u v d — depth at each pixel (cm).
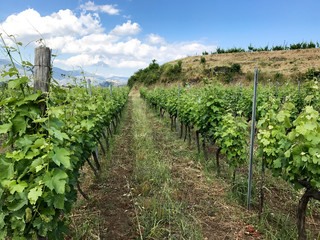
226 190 380
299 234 251
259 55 2708
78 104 376
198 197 368
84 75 471
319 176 224
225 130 399
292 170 242
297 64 2173
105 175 447
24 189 176
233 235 280
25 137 180
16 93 184
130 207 345
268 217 311
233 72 2306
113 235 284
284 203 347
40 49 191
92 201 356
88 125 358
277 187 385
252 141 321
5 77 176
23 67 186
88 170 469
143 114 1278
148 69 3678
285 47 2839
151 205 338
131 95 3344
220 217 316
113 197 373
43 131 195
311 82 728
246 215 319
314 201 338
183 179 430
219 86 513
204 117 481
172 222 301
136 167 481
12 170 175
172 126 881
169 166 480
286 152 235
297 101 778
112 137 744
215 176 436
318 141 213
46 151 182
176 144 652
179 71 2800
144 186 392
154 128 907
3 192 170
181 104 707
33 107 187
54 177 178
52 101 208
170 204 333
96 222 301
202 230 290
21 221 175
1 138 573
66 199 217
